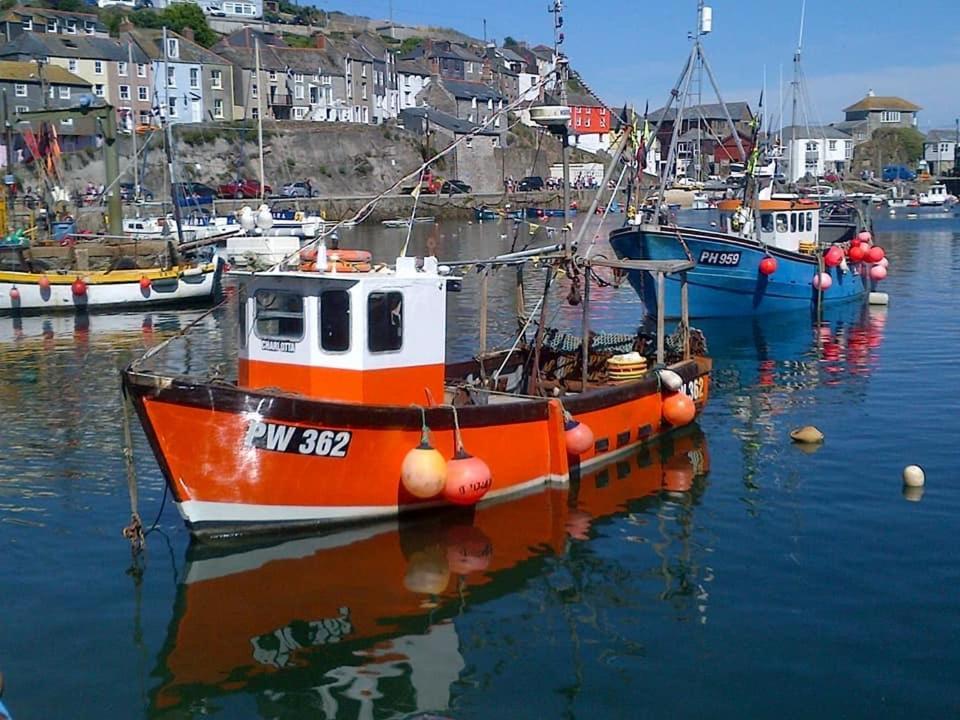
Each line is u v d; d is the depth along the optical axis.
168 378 9.37
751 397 17.56
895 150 132.75
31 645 8.20
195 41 93.19
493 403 11.43
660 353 14.30
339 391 10.52
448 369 13.62
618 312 30.59
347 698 7.37
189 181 66.75
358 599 9.00
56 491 12.20
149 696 7.43
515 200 63.66
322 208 70.50
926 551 10.04
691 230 26.03
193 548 10.00
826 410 16.36
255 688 7.54
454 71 110.25
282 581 9.34
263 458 9.73
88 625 8.53
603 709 7.16
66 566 9.80
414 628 8.47
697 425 15.39
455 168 82.06
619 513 11.24
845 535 10.52
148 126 63.38
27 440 14.65
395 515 10.77
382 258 44.84
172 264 32.34
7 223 36.53
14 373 20.44
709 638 8.22
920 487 12.10
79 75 74.06
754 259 26.88
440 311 11.15
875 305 30.17
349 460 10.15
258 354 10.87
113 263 32.34
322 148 80.75
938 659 7.81
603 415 12.83
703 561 9.87
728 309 27.62
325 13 126.38
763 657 7.88
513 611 8.77
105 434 14.99
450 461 10.50
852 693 7.33
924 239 57.16
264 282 10.70
